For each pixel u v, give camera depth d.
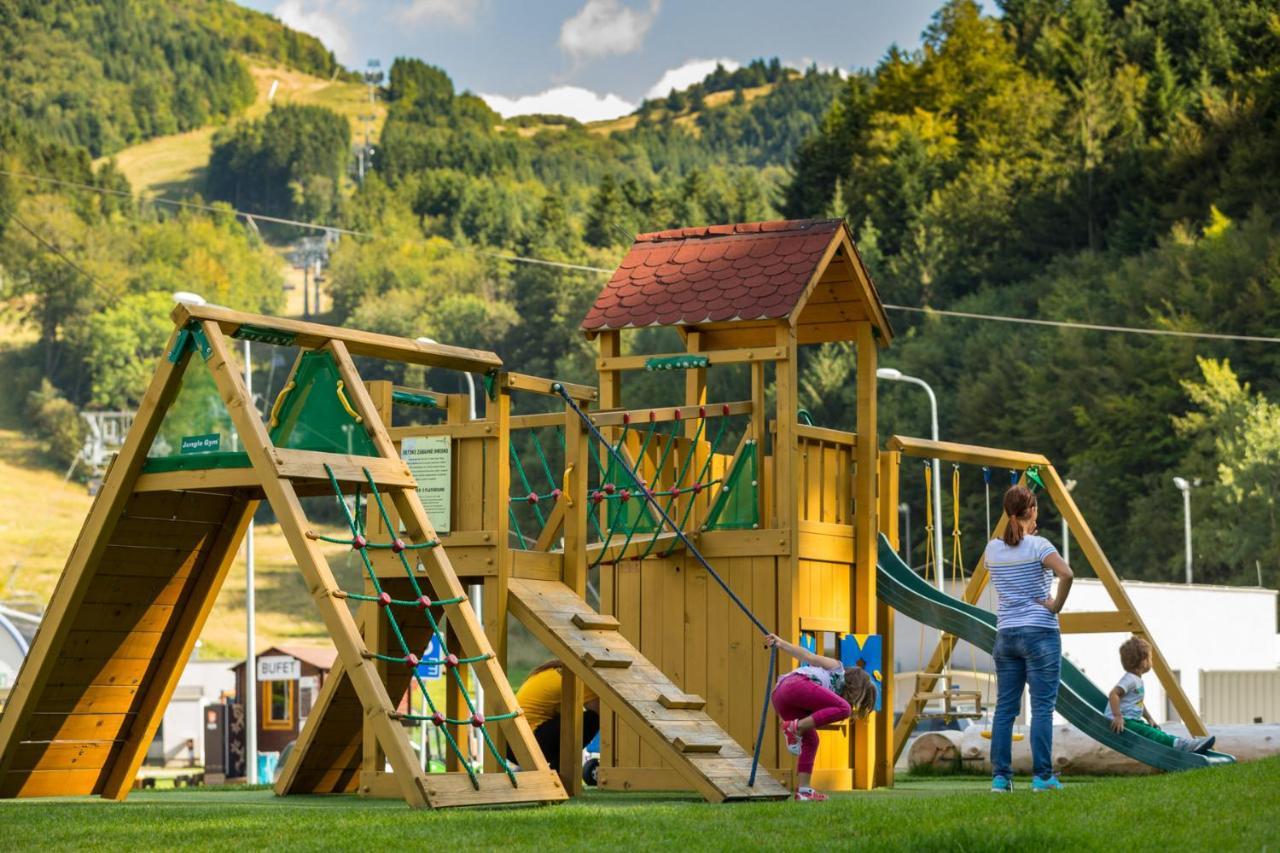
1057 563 11.61
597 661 12.21
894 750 18.47
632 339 102.81
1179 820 9.18
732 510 15.77
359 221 181.12
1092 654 40.00
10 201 170.12
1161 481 80.38
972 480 82.06
